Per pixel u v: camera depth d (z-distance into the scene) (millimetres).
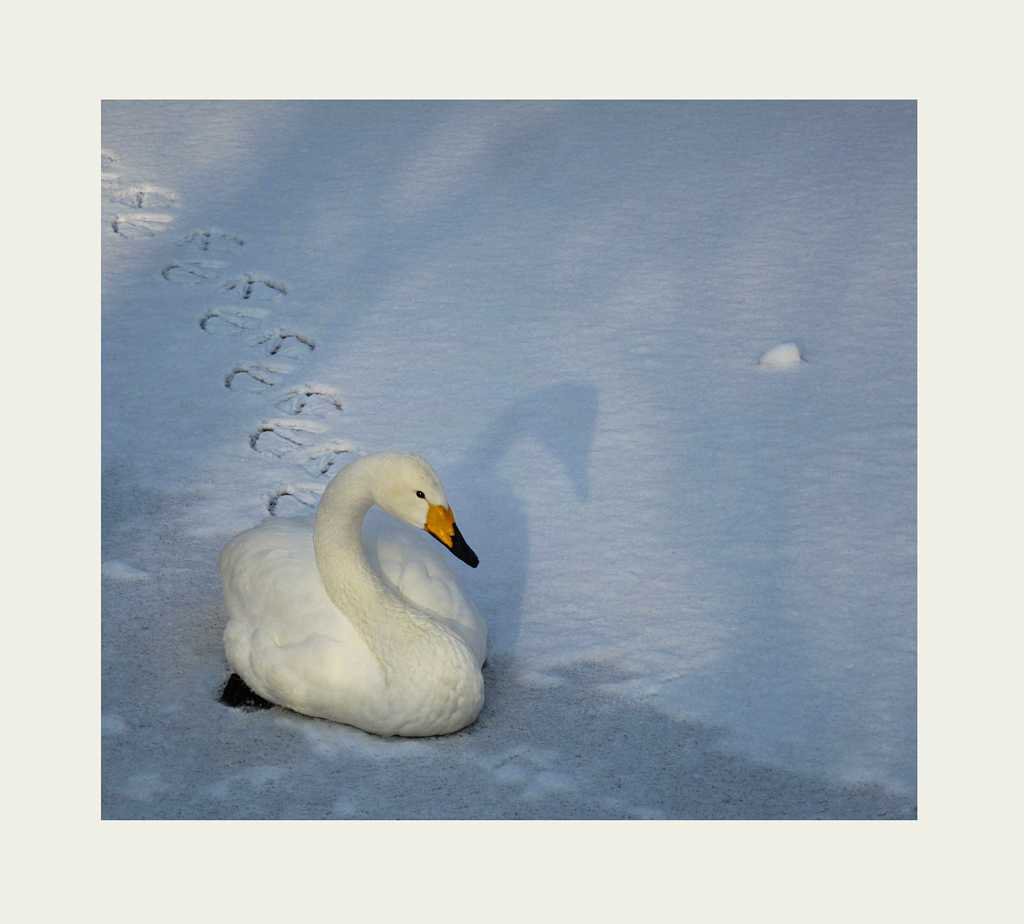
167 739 3324
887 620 3592
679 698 3408
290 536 3461
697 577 3713
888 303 4699
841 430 4172
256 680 3354
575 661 3492
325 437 4152
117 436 4145
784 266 4895
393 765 3268
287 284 4816
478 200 5336
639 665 3484
